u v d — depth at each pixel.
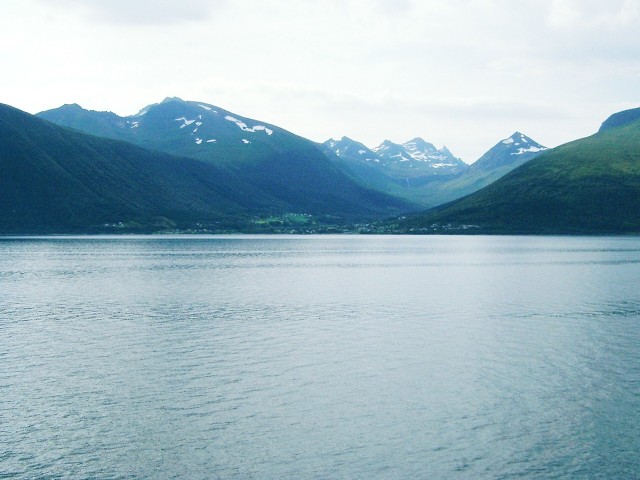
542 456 33.84
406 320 73.19
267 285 111.94
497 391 44.31
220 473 31.97
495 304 86.44
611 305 84.75
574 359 53.16
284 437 36.22
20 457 33.56
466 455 34.00
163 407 41.03
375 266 157.88
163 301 89.62
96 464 32.81
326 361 52.84
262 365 51.53
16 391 44.31
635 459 33.50
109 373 49.00
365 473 32.00
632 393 43.66
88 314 77.50
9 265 155.62
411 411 40.31
